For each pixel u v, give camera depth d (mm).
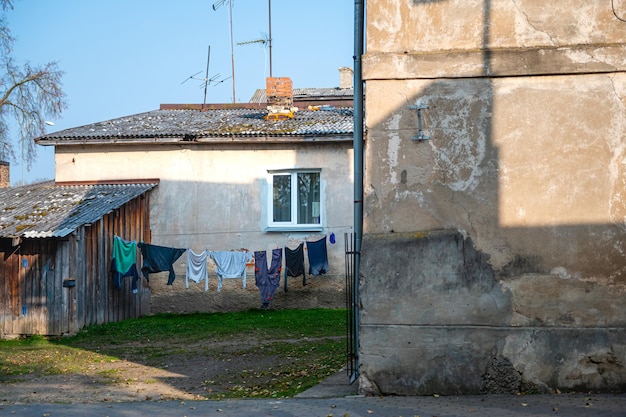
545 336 8828
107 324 19328
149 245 20516
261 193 21609
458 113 9148
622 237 8820
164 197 22078
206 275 21250
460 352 8938
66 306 18328
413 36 9289
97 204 20156
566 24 9000
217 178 21844
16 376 12625
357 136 10055
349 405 8578
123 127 23328
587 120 8945
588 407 7871
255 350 14633
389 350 9070
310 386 10195
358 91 10062
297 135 21047
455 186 9117
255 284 21219
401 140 9234
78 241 18562
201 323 19297
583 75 8961
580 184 8922
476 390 8898
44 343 17469
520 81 9062
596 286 8805
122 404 9594
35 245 18656
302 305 21172
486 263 8992
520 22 9078
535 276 8898
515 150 9047
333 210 21156
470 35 9180
